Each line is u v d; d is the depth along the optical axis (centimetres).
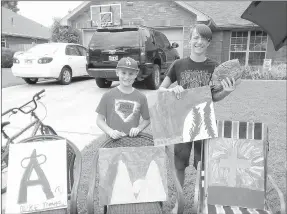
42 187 214
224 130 242
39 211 210
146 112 253
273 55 1351
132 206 220
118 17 1372
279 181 314
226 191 231
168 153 235
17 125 510
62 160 222
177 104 238
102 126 241
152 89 834
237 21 1306
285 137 447
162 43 901
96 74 772
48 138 237
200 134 236
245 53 1387
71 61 955
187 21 1288
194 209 196
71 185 238
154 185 226
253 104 690
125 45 739
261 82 1106
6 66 1861
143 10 1352
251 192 228
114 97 247
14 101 689
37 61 868
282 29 392
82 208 270
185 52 1320
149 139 239
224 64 223
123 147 227
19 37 2727
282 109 639
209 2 1502
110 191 221
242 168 234
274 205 272
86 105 668
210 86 237
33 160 218
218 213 212
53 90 848
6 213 206
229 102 710
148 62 759
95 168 220
